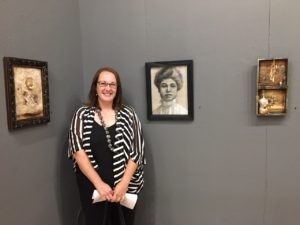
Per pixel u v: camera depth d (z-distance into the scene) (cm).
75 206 211
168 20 202
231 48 193
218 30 194
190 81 199
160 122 211
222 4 192
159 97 207
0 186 141
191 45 200
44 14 175
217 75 197
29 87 159
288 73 185
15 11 151
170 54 204
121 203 180
